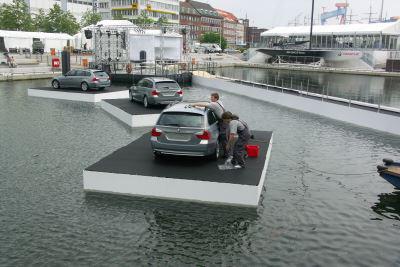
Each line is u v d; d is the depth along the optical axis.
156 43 48.62
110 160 10.94
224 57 93.94
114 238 7.68
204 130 10.20
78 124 17.97
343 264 6.95
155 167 10.30
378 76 59.50
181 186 9.40
